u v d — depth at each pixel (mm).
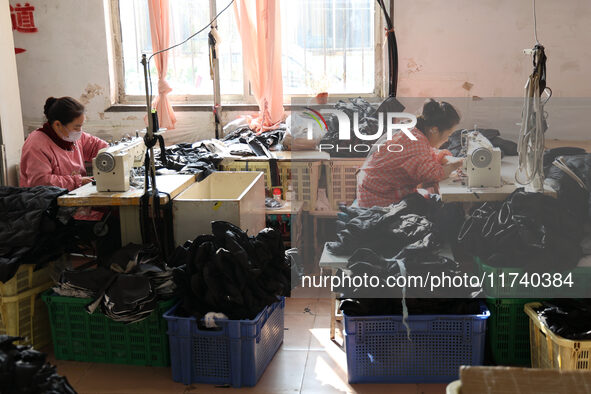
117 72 6262
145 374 3100
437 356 2943
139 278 2959
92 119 6230
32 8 6055
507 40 5773
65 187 3967
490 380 1587
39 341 3365
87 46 6109
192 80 6223
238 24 5742
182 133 6180
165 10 5871
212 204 3297
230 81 6203
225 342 2934
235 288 2895
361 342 2930
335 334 3531
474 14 5750
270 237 3178
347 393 2900
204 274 2891
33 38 6121
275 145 5234
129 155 3410
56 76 6176
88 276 3082
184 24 6102
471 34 5793
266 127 5656
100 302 2947
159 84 5898
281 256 3199
